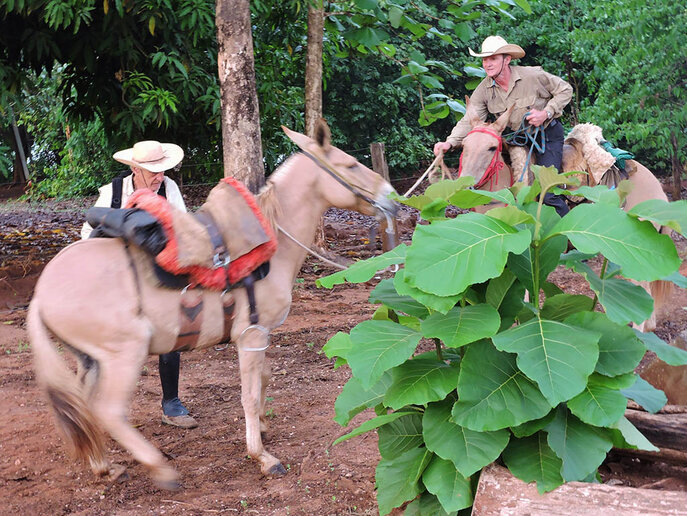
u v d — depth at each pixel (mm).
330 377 5984
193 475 4277
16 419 5168
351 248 11312
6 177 29156
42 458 4512
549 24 19922
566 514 2717
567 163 6656
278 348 6742
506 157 6617
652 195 6656
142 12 8945
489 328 2990
